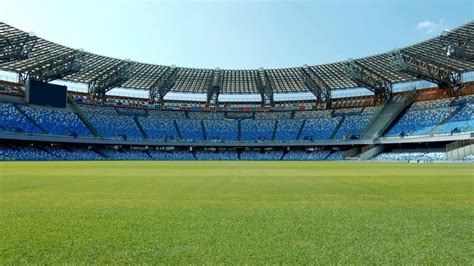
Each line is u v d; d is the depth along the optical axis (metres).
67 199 8.55
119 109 75.38
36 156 56.53
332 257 4.04
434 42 52.81
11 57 48.62
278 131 76.69
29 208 7.17
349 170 25.11
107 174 19.02
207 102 82.50
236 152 76.12
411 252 4.23
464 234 5.08
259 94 82.75
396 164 41.28
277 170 24.83
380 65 64.25
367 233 5.12
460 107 60.53
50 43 55.16
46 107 62.75
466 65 57.12
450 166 33.97
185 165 35.25
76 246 4.41
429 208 7.27
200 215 6.44
